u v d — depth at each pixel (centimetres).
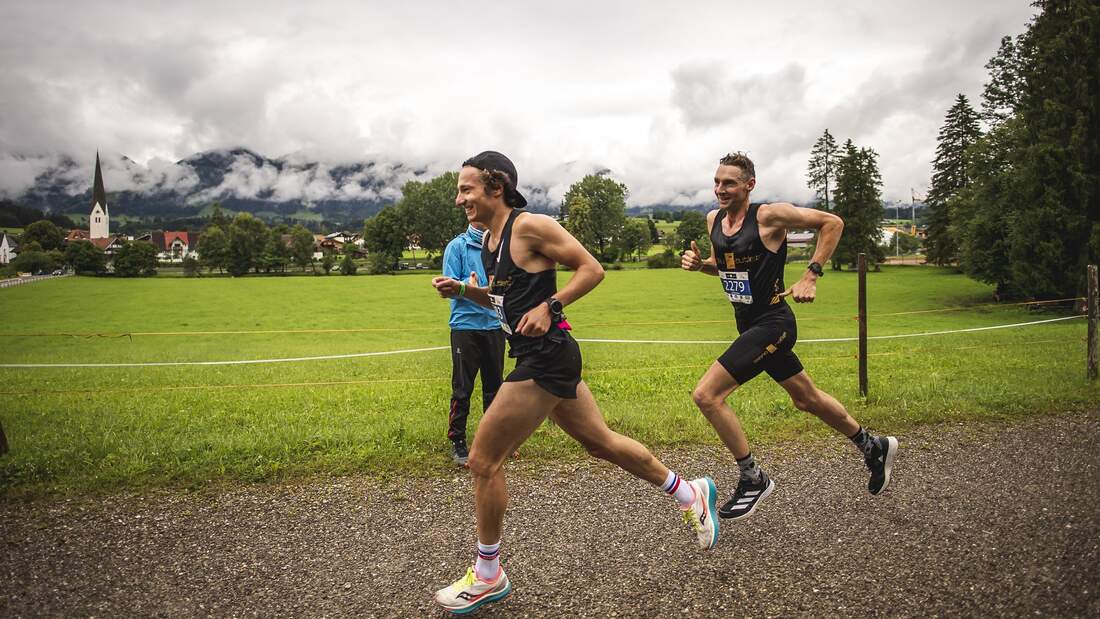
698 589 296
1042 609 266
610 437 304
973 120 6462
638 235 12025
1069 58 3050
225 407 761
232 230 11081
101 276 9562
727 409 358
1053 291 3067
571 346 289
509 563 328
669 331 2512
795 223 361
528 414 282
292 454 497
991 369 870
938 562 313
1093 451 485
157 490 436
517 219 284
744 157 372
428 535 367
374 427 579
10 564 332
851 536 348
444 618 278
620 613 277
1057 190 3022
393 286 6838
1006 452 490
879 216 7706
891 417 592
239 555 343
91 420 656
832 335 2127
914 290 4819
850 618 266
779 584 298
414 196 13062
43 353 1944
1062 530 342
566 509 397
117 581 314
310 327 3641
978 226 3762
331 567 328
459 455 499
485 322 525
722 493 429
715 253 387
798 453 505
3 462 462
